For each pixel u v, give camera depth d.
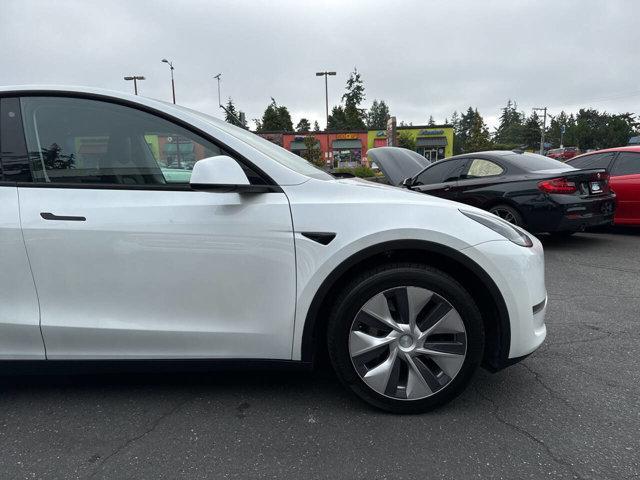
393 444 2.07
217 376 2.74
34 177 2.24
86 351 2.27
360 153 47.41
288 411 2.36
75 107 2.29
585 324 3.54
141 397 2.51
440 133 49.06
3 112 2.27
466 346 2.21
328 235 2.18
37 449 2.07
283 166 2.31
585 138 86.12
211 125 2.31
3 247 2.17
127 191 2.23
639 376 2.69
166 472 1.91
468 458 1.97
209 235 2.17
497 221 2.38
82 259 2.18
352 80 73.75
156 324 2.24
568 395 2.48
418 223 2.17
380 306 2.22
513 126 105.50
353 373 2.26
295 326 2.24
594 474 1.87
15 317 2.21
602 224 6.17
